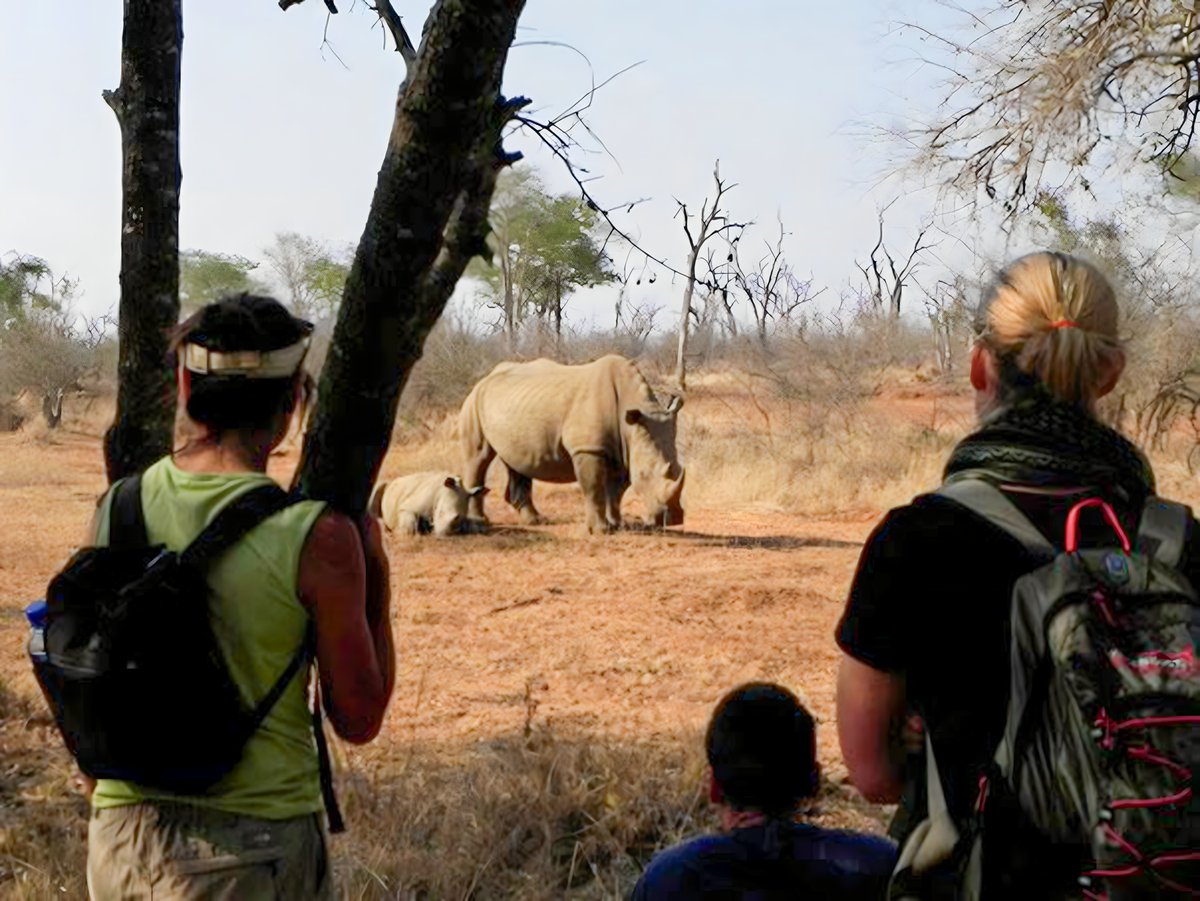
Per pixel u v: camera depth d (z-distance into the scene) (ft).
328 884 9.64
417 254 9.21
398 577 44.86
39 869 16.80
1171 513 7.63
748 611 38.29
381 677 9.39
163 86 12.98
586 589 42.24
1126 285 54.39
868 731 7.75
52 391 125.29
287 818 9.12
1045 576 7.20
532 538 55.01
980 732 7.37
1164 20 30.68
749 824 10.71
